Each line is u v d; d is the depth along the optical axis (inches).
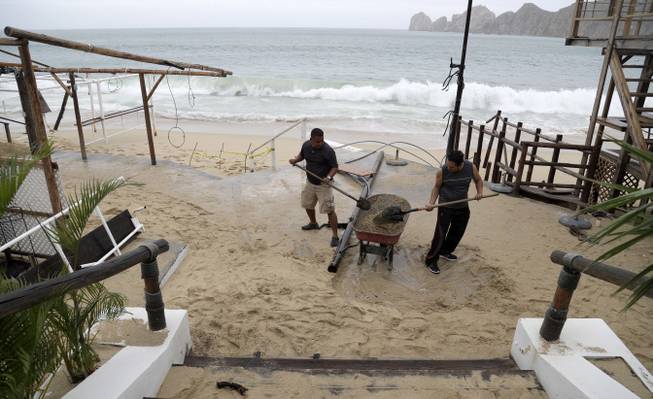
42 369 87.5
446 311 184.7
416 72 1635.1
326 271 213.3
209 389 111.0
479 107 955.3
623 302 183.8
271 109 834.8
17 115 674.8
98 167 366.0
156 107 807.7
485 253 234.1
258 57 2169.0
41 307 83.2
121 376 100.4
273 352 144.9
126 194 304.2
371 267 221.9
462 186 205.3
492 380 115.1
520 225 269.0
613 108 924.6
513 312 180.5
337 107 874.1
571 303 182.9
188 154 505.4
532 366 118.2
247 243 238.4
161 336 118.1
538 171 498.0
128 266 99.3
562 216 273.7
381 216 208.2
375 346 150.0
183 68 300.7
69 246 107.0
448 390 111.7
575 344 117.0
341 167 348.5
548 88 1282.0
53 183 193.3
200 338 150.6
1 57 1881.2
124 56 245.0
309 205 246.7
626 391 99.2
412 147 574.2
